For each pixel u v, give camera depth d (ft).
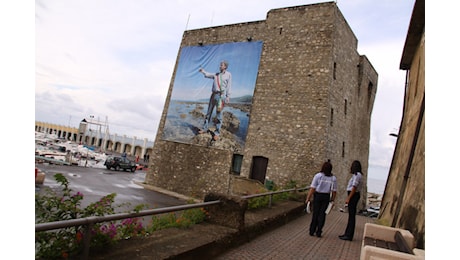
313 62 55.83
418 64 31.24
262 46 62.64
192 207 15.53
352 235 23.03
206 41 71.05
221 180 60.44
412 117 29.12
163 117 73.31
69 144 140.67
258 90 60.80
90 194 50.31
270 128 57.41
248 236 19.29
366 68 73.82
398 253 10.41
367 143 81.10
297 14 59.93
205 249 14.30
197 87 69.05
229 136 61.77
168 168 68.69
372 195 143.23
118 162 108.58
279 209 27.32
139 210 12.73
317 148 52.06
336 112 57.31
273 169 55.21
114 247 11.68
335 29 56.08
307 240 21.67
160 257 11.46
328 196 23.54
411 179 20.81
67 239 10.09
